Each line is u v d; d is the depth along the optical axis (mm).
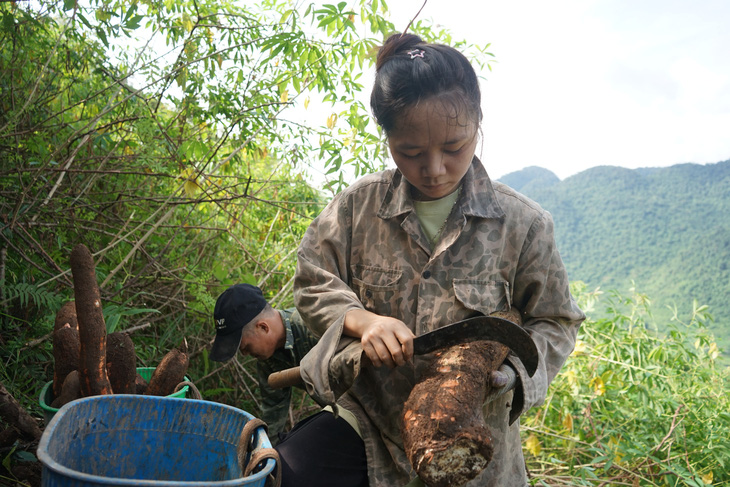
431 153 1520
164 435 1604
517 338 1421
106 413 1544
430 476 1282
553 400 3842
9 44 3324
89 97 3297
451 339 1443
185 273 3668
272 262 4152
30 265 3029
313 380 1571
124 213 3656
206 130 3781
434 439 1293
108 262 3486
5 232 2777
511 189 1811
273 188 4160
